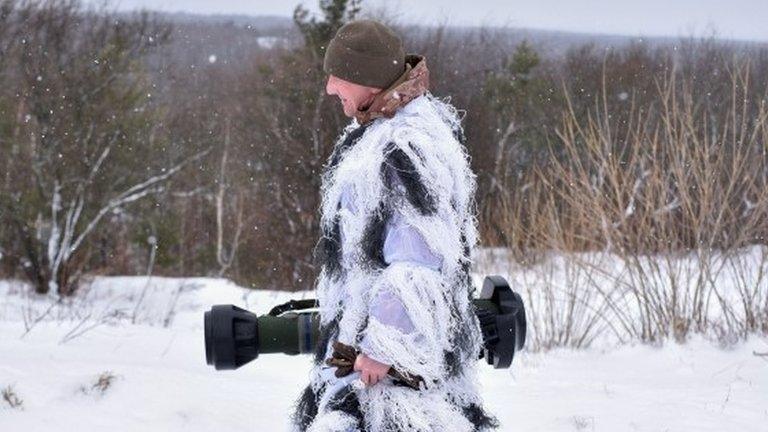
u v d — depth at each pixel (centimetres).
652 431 451
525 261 830
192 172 2664
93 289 1791
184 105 3070
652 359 668
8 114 1900
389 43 240
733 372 610
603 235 758
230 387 507
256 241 2325
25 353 562
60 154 1897
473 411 244
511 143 2252
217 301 1572
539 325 764
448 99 254
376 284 223
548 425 461
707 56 1596
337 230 236
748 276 718
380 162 228
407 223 224
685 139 723
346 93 244
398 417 228
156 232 2095
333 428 230
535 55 2614
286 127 2394
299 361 653
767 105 734
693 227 716
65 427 407
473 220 245
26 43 2023
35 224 1794
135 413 433
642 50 2077
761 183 746
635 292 725
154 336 710
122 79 2053
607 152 755
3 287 1798
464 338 236
